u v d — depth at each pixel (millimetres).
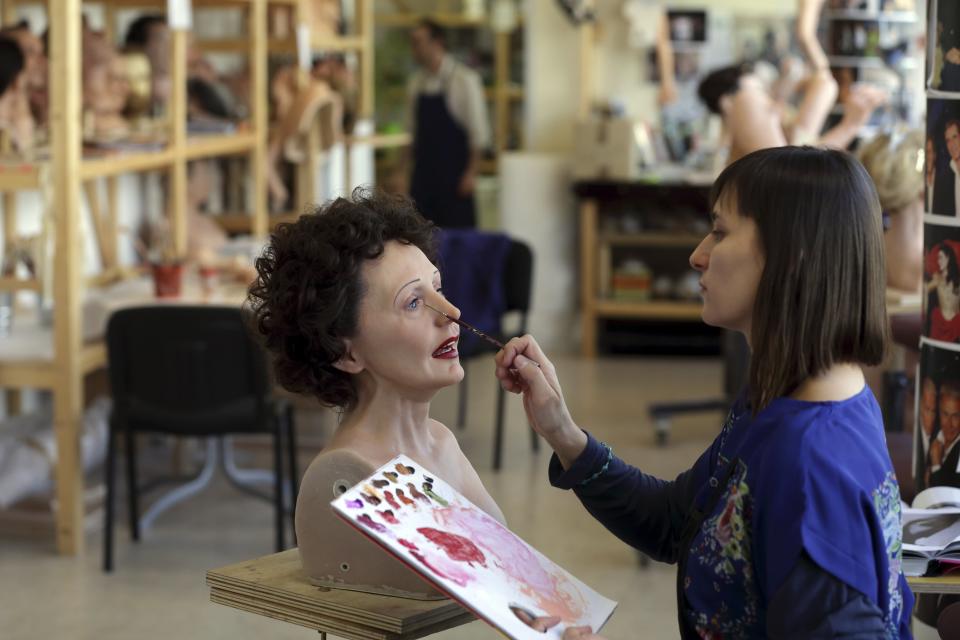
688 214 7273
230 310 3838
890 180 3533
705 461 1707
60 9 3869
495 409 6078
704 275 1556
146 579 3887
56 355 4023
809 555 1355
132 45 5051
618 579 3914
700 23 7406
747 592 1452
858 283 1450
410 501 1566
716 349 7340
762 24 7371
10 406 4871
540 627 1463
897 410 3426
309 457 5215
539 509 4582
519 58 10250
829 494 1373
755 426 1452
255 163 5855
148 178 5848
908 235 3600
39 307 4586
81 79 4574
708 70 7449
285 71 6234
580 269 7590
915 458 2572
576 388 6504
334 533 1661
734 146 4723
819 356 1440
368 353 1693
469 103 7734
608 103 7465
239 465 5176
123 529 4359
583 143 7148
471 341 5086
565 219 7449
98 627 3508
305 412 5688
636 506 1816
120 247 5602
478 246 5207
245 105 5977
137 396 3928
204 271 4609
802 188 1449
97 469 5043
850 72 7016
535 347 1808
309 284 1664
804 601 1354
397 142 7426
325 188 7492
